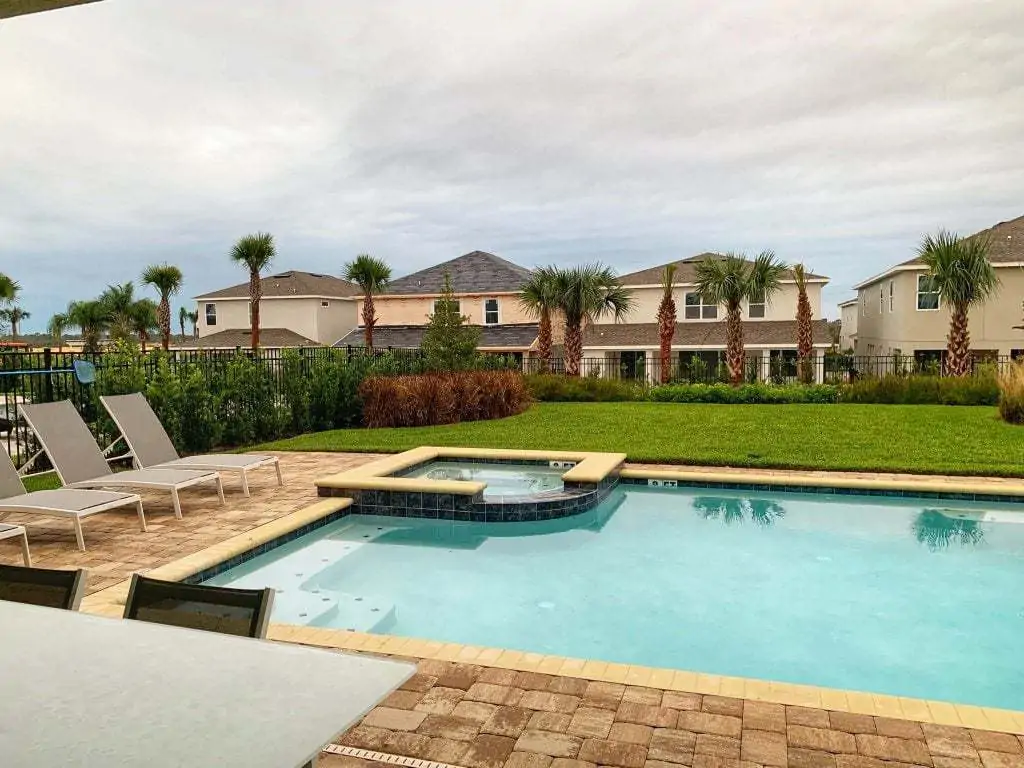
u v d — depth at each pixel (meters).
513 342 33.25
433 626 5.86
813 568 7.21
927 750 3.34
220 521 7.69
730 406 19.22
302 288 39.28
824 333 29.91
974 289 21.94
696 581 6.90
